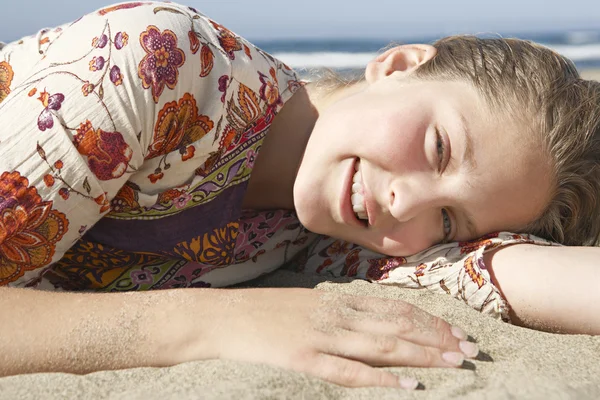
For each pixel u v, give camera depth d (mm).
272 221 2176
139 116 1688
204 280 2053
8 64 2092
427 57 2061
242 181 1984
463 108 1843
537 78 1930
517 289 1775
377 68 2115
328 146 1885
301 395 1238
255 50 2090
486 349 1527
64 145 1598
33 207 1570
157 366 1389
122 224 1868
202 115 1855
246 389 1224
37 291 1504
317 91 2166
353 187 1861
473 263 1829
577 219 2053
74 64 1683
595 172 2014
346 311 1515
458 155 1804
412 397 1268
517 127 1832
